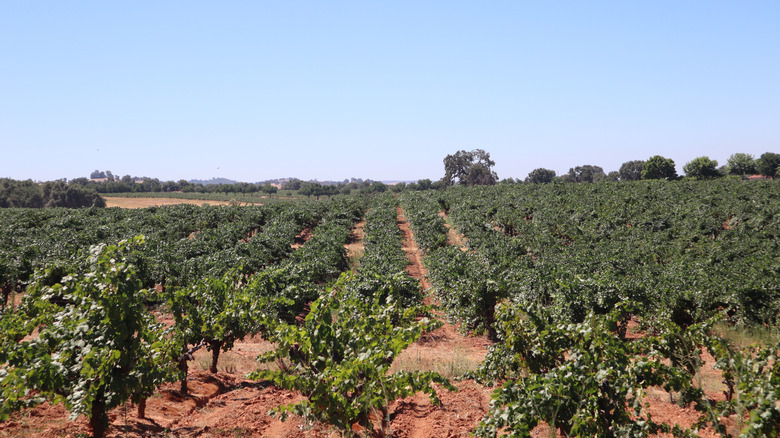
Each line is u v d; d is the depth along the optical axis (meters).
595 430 6.20
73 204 98.06
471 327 18.14
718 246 25.22
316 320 8.31
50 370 6.61
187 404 9.84
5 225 40.12
